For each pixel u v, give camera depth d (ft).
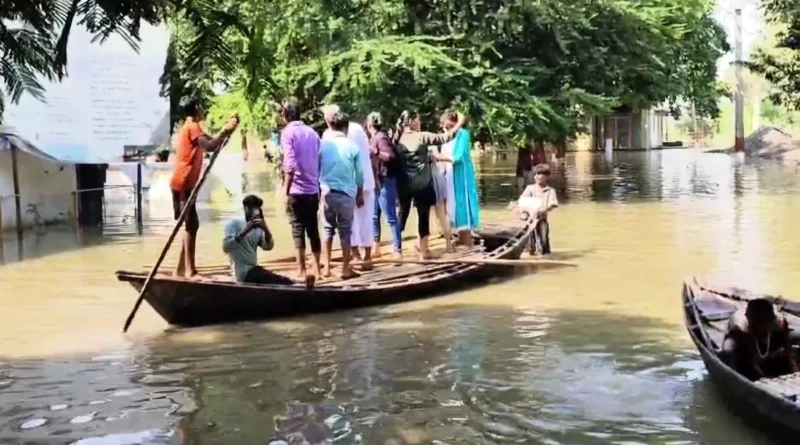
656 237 53.67
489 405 23.34
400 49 65.51
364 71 64.69
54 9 10.02
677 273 41.91
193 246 34.17
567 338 30.27
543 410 22.86
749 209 67.87
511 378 25.70
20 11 9.90
